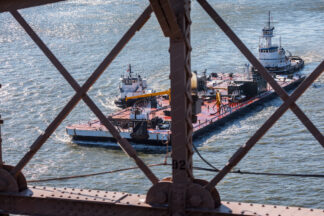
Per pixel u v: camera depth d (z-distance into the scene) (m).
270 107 195.88
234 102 193.38
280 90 23.45
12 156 133.38
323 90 191.00
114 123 157.88
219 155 132.50
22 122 162.50
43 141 27.20
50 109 178.25
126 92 192.00
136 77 198.38
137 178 110.31
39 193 27.47
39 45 26.31
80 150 139.25
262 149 129.62
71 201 26.64
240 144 144.00
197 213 25.22
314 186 100.75
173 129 24.78
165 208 25.52
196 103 26.38
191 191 25.27
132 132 148.50
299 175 25.27
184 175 25.17
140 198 26.73
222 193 99.69
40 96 196.00
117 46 25.52
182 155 24.95
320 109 172.12
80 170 123.44
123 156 135.62
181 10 23.66
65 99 191.62
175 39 23.88
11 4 22.59
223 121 171.50
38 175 118.69
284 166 117.62
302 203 94.81
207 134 155.38
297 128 145.62
